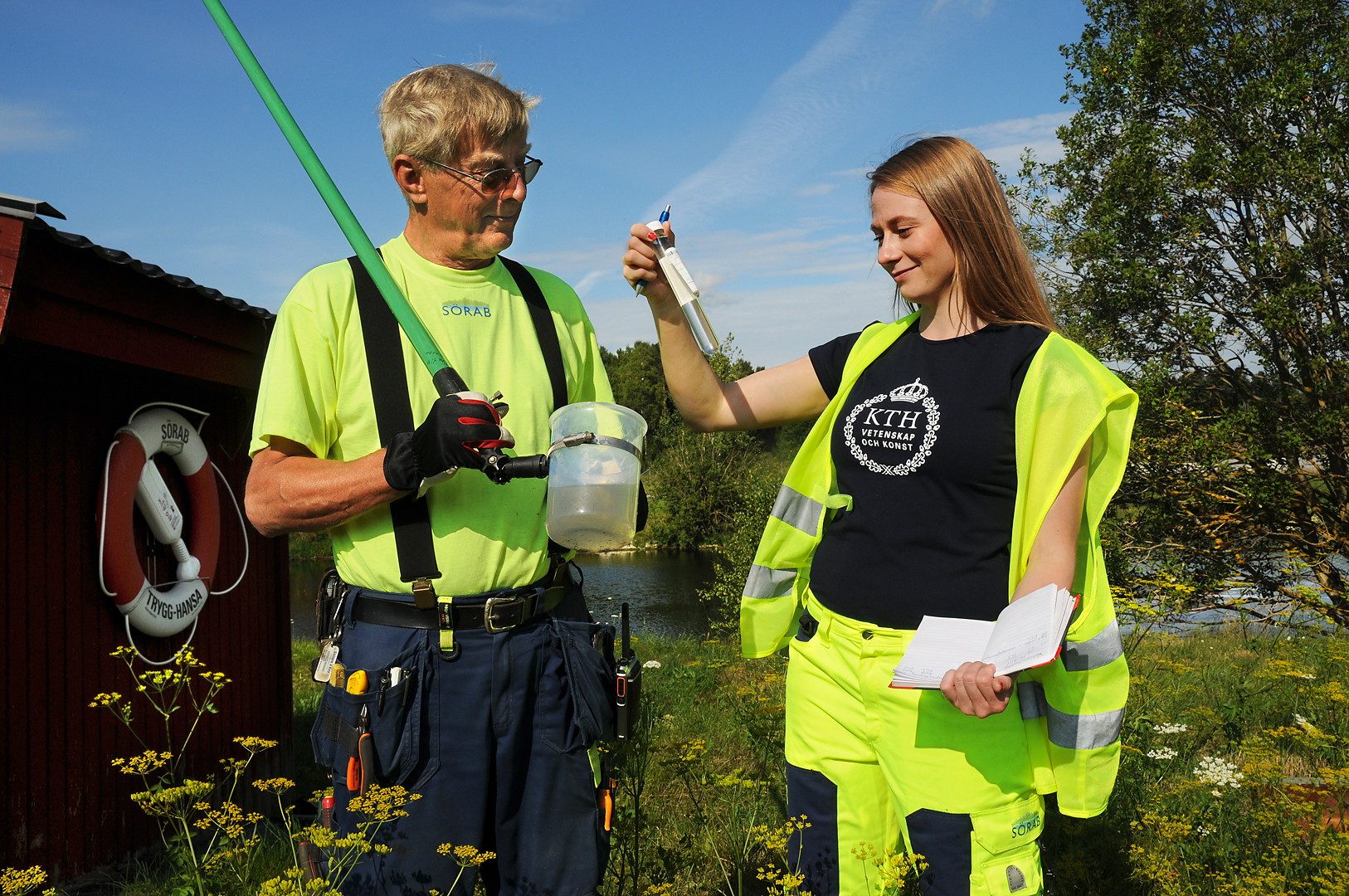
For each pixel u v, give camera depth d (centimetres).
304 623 1666
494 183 162
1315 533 1062
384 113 165
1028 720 167
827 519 192
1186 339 1060
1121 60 1089
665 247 180
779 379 205
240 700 482
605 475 152
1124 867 252
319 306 164
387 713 156
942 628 157
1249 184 1002
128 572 397
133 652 405
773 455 2445
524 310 181
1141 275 1035
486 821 168
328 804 176
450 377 154
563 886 168
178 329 397
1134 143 1052
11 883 189
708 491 2927
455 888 162
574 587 186
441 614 159
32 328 316
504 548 164
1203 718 413
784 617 199
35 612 360
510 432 163
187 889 238
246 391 482
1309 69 987
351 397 165
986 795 162
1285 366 1043
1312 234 1044
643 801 313
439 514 160
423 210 168
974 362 167
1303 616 961
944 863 162
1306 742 341
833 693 179
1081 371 156
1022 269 171
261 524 158
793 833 188
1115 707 162
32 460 362
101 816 384
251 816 224
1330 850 241
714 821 300
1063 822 272
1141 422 1068
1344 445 1009
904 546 168
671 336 196
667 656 798
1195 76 1055
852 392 185
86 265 338
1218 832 281
